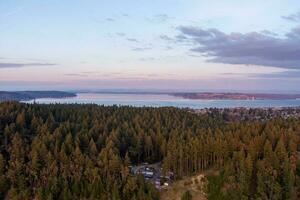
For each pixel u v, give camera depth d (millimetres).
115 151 110188
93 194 91250
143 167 117938
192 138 115438
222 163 105000
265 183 88875
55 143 109938
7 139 112750
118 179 97312
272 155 96250
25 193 90062
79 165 101062
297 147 109250
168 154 105250
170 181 104250
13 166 98438
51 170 97562
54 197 91062
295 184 88688
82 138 118062
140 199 90000
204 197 95500
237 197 87125
